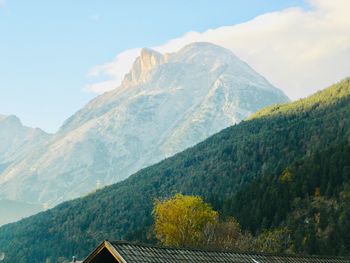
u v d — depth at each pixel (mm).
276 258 42406
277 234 178000
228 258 39406
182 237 123750
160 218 128125
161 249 36906
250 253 41281
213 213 130125
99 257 36500
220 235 129250
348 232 167750
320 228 176375
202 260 37750
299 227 181375
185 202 128250
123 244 35750
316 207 191500
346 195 191125
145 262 35062
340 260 46938
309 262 44344
